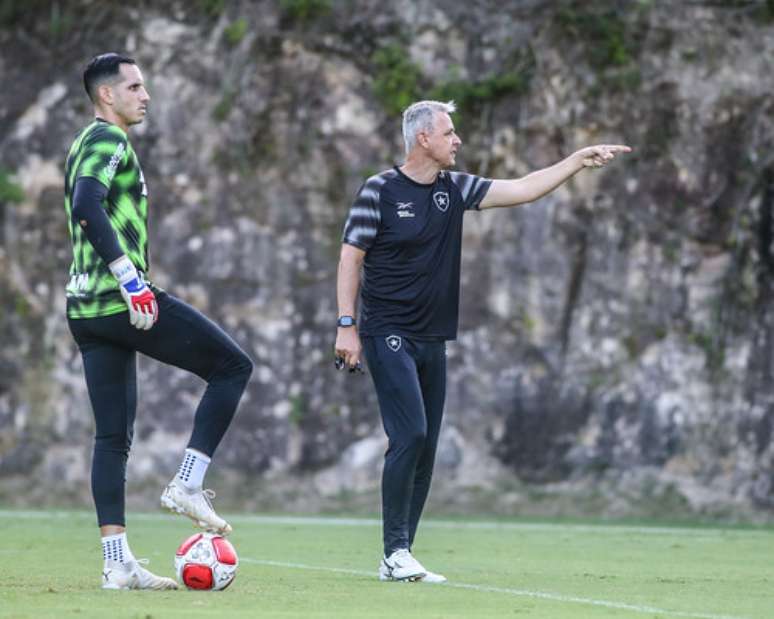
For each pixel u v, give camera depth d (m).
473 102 58.38
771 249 55.91
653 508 53.56
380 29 59.12
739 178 56.62
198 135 58.44
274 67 59.03
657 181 56.81
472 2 59.38
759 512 53.38
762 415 54.69
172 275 57.34
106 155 18.69
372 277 21.80
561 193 56.78
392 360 21.52
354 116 58.53
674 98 57.50
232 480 55.34
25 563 24.77
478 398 55.97
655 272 56.09
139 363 55.91
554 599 18.38
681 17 58.50
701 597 19.39
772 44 58.25
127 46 59.59
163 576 22.33
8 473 55.75
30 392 56.41
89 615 14.87
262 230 57.56
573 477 54.97
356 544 33.16
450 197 22.00
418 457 21.41
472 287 56.62
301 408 56.12
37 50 59.53
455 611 16.23
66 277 57.50
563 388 55.75
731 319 55.50
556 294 56.38
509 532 41.34
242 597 17.59
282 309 56.97
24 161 58.50
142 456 55.28
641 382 55.34
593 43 58.44
